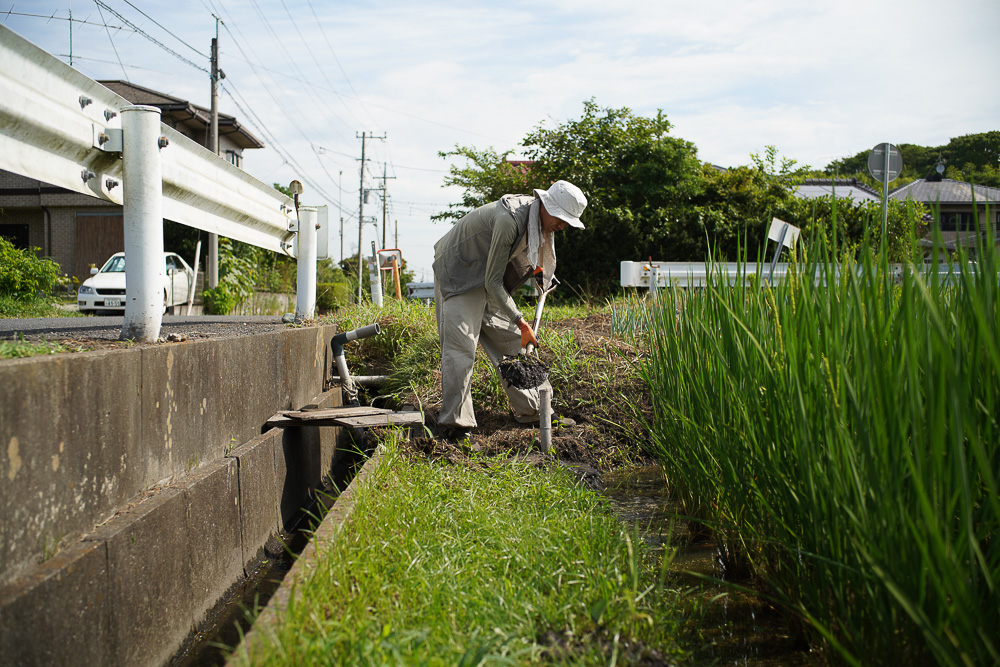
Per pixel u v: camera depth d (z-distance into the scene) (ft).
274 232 19.71
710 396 10.77
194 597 9.38
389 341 24.44
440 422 14.98
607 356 20.95
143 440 8.71
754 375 9.19
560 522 9.89
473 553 8.62
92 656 6.91
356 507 9.44
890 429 5.95
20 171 8.68
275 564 12.08
